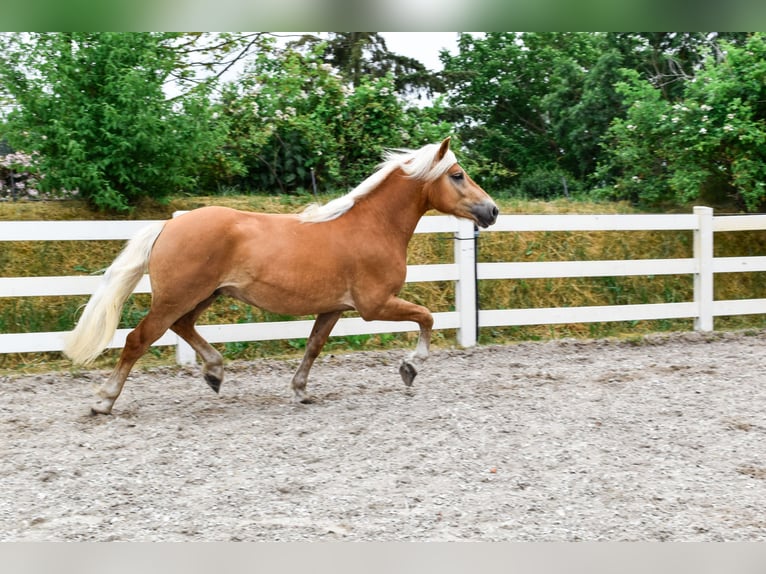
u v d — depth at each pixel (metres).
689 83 10.20
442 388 6.46
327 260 5.54
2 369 7.16
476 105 17.77
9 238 6.85
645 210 10.85
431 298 8.81
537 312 8.37
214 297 5.70
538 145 17.48
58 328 7.72
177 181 8.62
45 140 8.09
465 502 3.98
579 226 8.41
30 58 7.96
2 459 4.63
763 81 9.56
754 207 9.95
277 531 3.64
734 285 9.97
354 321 7.84
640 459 4.64
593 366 7.26
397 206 5.82
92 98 8.20
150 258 5.35
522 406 5.81
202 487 4.18
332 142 10.82
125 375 5.56
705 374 6.85
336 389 6.50
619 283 9.51
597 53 16.31
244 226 5.44
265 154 10.68
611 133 13.03
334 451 4.79
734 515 3.84
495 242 9.37
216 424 5.39
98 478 4.31
